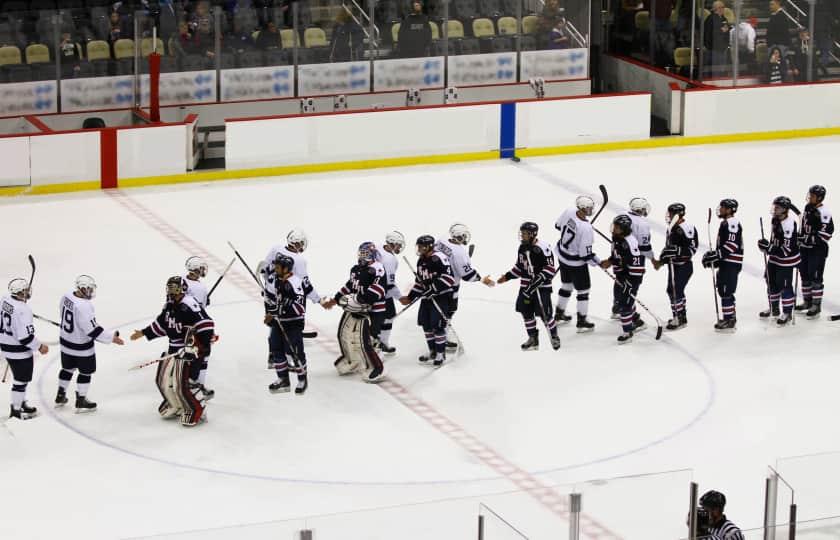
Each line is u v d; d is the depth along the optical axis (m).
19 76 36.44
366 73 38.94
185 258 29.23
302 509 17.95
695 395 21.97
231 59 37.78
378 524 13.73
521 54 40.09
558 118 38.44
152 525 17.47
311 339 24.27
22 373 20.55
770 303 25.28
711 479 18.95
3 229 31.25
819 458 15.45
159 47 37.16
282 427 20.61
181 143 35.38
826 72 40.84
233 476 18.95
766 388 22.31
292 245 22.03
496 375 22.72
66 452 19.66
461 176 36.31
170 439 20.16
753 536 14.53
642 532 14.68
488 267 28.47
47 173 34.19
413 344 24.05
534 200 33.84
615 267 23.97
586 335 24.61
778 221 24.73
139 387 22.12
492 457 19.66
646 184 35.34
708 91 39.69
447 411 21.25
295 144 36.41
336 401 21.61
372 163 37.25
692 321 25.41
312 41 38.34
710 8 39.75
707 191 34.69
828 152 38.81
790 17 40.03
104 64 37.06
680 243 24.36
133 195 34.31
